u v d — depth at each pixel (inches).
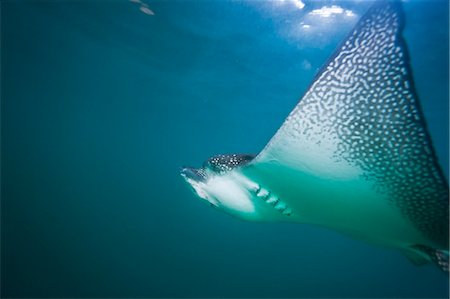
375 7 76.9
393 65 75.9
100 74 705.0
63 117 1279.5
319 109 82.0
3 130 1715.1
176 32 449.4
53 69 720.3
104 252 1003.9
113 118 1157.1
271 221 117.3
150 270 928.9
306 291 948.6
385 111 78.5
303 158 86.9
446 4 314.8
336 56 80.9
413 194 82.3
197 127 1114.1
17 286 704.4
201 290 851.4
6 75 835.4
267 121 925.8
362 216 94.0
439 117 723.4
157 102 856.9
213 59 522.3
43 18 479.2
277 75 559.5
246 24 394.9
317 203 96.3
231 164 107.1
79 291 743.1
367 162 82.8
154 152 1886.1
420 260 102.7
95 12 436.5
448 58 436.8
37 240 999.0
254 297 844.6
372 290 1072.2
